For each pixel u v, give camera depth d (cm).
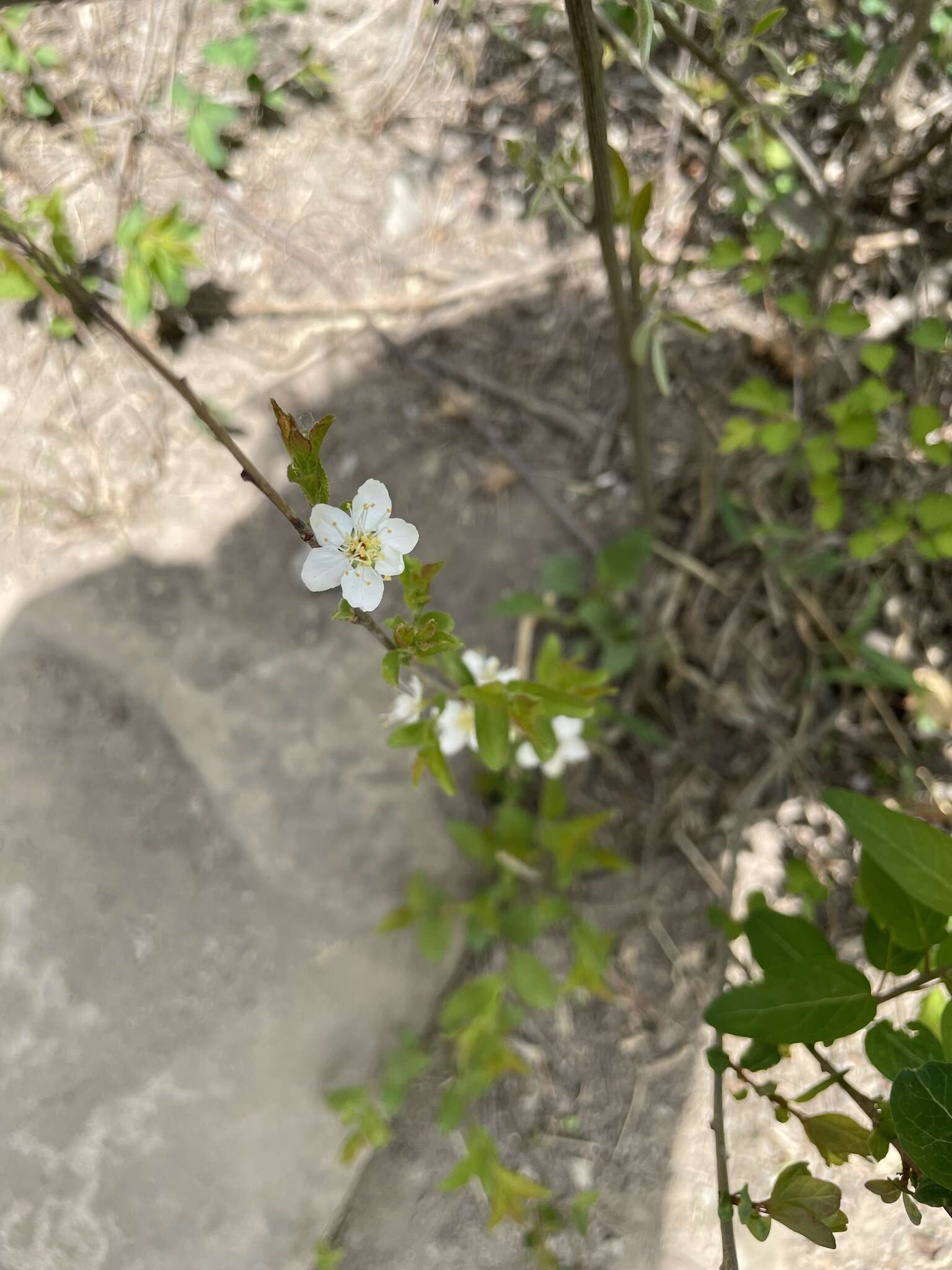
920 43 36
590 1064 39
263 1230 34
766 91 34
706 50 27
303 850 37
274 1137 35
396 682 20
